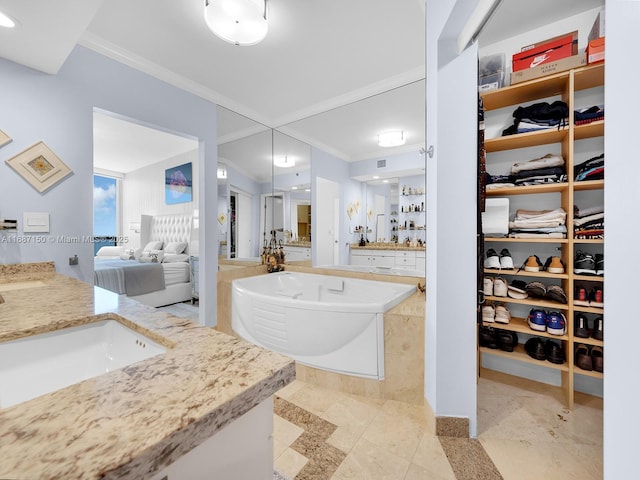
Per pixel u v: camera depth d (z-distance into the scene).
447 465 1.22
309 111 2.92
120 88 2.10
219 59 2.18
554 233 1.69
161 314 0.82
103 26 1.84
